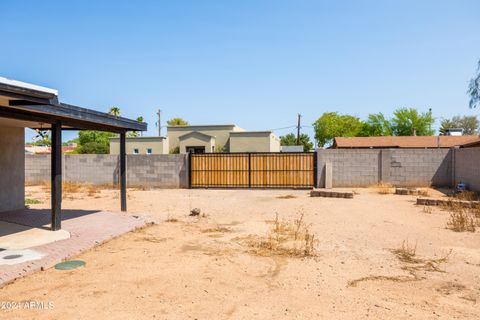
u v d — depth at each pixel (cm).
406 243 749
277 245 734
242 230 888
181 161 2012
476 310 429
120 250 698
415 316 412
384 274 559
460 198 1387
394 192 1681
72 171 2116
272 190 1891
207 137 4053
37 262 590
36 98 593
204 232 866
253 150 4047
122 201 1146
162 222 995
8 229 841
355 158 1911
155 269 578
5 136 1101
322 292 484
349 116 6078
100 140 4928
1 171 1088
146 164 2044
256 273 562
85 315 411
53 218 826
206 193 1752
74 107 788
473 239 777
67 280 527
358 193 1655
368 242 759
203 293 478
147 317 407
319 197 1533
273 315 414
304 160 1933
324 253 677
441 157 1856
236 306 438
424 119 5025
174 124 6694
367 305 443
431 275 554
